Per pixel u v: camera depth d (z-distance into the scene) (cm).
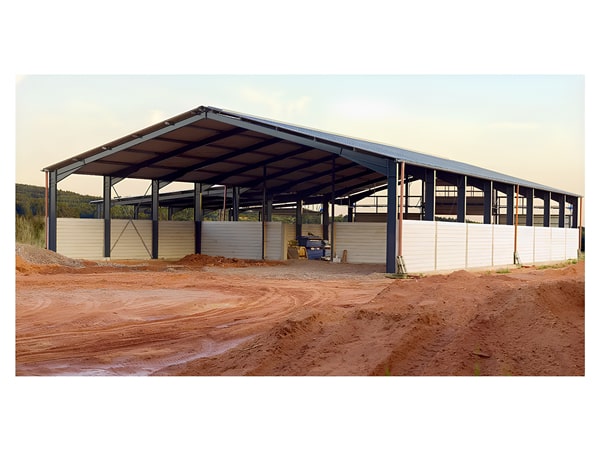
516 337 998
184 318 1433
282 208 4984
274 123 2597
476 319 1095
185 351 1127
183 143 2894
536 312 1046
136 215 4525
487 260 3072
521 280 1825
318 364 957
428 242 2583
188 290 1925
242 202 4628
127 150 2886
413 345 1001
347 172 3578
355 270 2667
